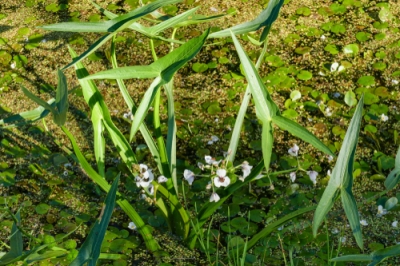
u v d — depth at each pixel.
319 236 1.29
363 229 1.32
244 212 1.37
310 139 0.99
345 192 0.96
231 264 1.22
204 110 1.60
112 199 0.92
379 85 1.62
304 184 1.41
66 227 1.36
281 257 1.26
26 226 1.36
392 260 1.25
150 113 1.60
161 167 1.22
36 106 1.64
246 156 1.48
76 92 1.67
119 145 1.20
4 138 1.57
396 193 1.38
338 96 1.60
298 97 1.59
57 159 1.49
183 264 1.27
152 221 1.35
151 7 1.03
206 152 1.49
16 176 1.48
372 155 1.47
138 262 1.28
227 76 1.68
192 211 1.36
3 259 1.00
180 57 0.97
